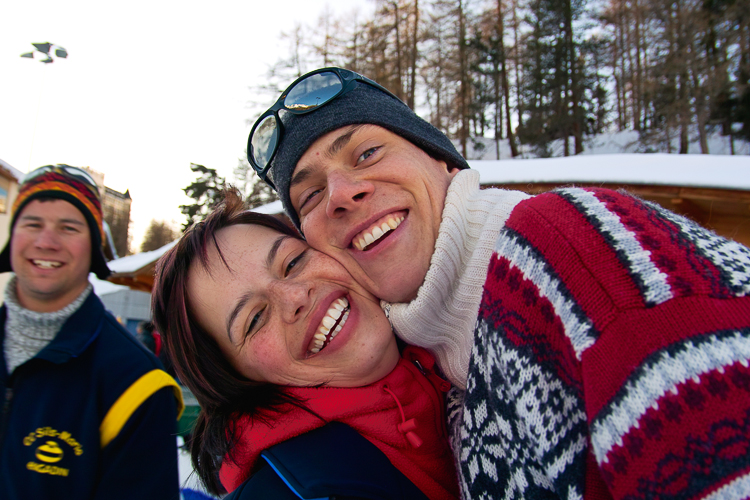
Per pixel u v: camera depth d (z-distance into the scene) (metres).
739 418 0.46
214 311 1.07
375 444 0.95
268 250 1.08
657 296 0.54
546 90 23.84
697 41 17.36
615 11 23.39
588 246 0.62
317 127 1.08
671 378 0.50
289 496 0.86
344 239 1.03
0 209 11.50
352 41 21.19
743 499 0.44
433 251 1.01
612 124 26.11
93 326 1.34
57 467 1.18
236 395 1.07
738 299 0.52
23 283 1.31
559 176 5.13
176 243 1.19
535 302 0.67
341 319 1.05
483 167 5.94
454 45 24.70
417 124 1.18
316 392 1.00
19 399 1.25
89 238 1.41
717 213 4.81
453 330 0.96
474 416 0.80
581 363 0.58
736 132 18.39
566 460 0.62
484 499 0.76
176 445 1.32
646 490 0.50
